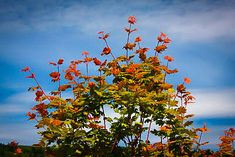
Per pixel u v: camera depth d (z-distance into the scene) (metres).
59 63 8.62
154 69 9.05
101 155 8.00
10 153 10.92
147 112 8.38
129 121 8.06
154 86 9.10
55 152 7.75
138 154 8.43
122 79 8.91
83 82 8.52
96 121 8.29
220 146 9.90
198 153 8.85
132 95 7.92
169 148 8.44
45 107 8.21
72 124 7.57
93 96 8.05
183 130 8.25
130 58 9.33
